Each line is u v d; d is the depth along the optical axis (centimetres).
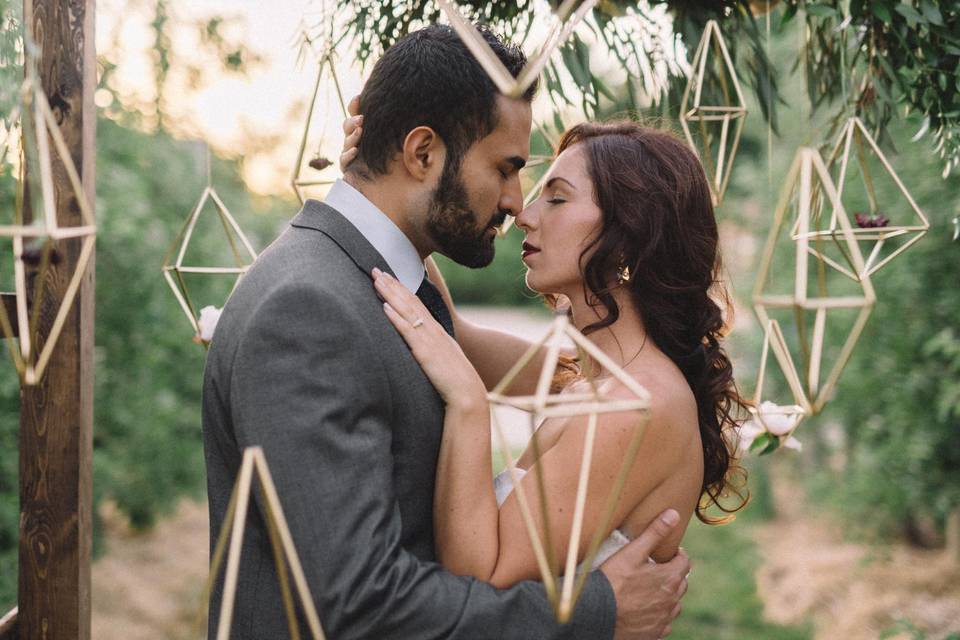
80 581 140
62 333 137
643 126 150
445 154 132
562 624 122
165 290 433
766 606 456
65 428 138
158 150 449
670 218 141
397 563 117
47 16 133
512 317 1695
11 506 305
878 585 435
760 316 108
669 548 140
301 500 115
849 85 191
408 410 127
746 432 172
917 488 418
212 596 136
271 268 127
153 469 455
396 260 135
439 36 133
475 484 126
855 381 427
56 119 133
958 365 379
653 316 143
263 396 118
